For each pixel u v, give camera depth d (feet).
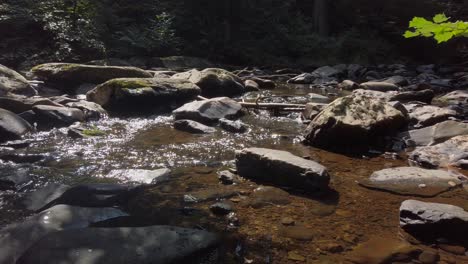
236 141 15.30
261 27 50.03
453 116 18.08
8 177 10.85
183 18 45.11
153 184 10.83
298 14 55.31
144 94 19.76
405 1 56.03
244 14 49.34
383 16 56.59
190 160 12.92
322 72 37.01
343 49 50.03
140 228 7.86
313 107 18.93
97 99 20.21
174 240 7.51
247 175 11.36
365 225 8.74
